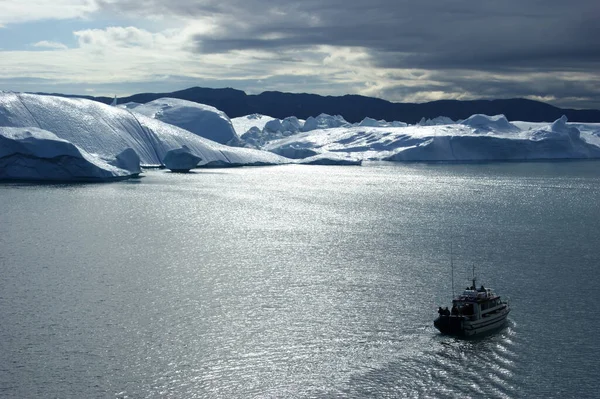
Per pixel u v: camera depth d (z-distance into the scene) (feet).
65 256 271.90
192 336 175.63
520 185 642.63
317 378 150.51
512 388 144.97
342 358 161.48
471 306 180.24
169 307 200.54
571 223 377.91
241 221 376.89
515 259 269.44
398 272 245.04
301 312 195.83
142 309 198.29
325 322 186.91
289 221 378.94
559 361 158.81
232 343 170.91
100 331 178.81
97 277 236.43
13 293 214.28
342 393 143.33
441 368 155.33
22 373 151.94
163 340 172.76
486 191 577.43
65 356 161.58
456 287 223.10
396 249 290.56
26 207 417.08
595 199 515.91
